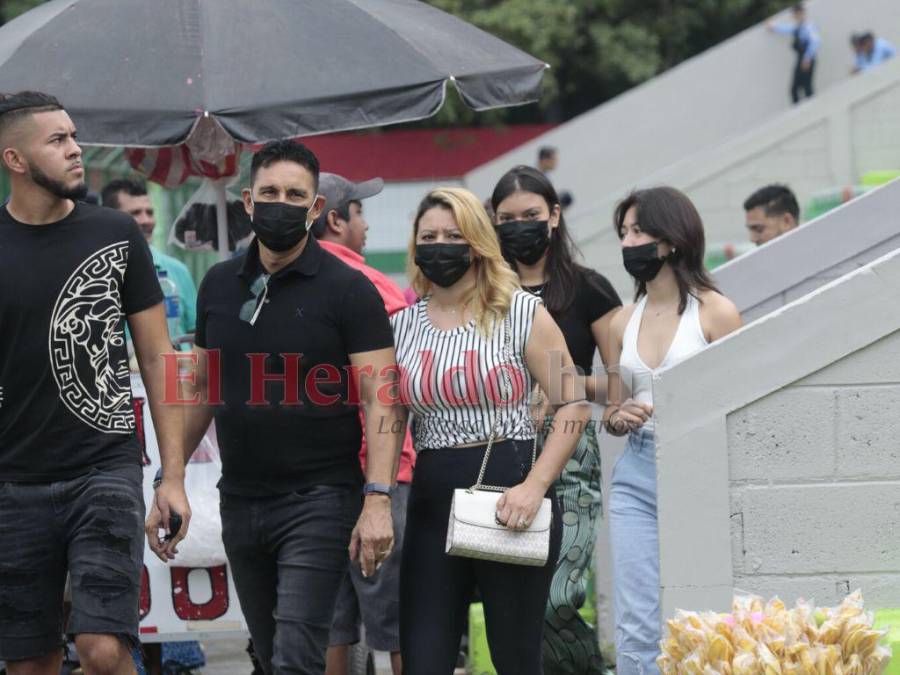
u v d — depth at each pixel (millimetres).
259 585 16906
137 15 20594
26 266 15414
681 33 69375
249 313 16312
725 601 16391
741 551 16406
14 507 15562
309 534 16125
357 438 16625
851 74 54781
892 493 16312
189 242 24484
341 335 16312
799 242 23375
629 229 18219
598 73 68750
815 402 16297
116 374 15852
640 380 18016
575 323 19266
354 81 20062
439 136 70188
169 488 16297
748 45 57469
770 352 16281
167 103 19594
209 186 24406
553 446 15883
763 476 16375
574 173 58531
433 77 20312
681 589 16422
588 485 19359
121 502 15492
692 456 16359
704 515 16375
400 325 16672
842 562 16375
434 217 16109
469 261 16172
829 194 41875
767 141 48312
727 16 69938
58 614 15984
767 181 48438
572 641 19219
